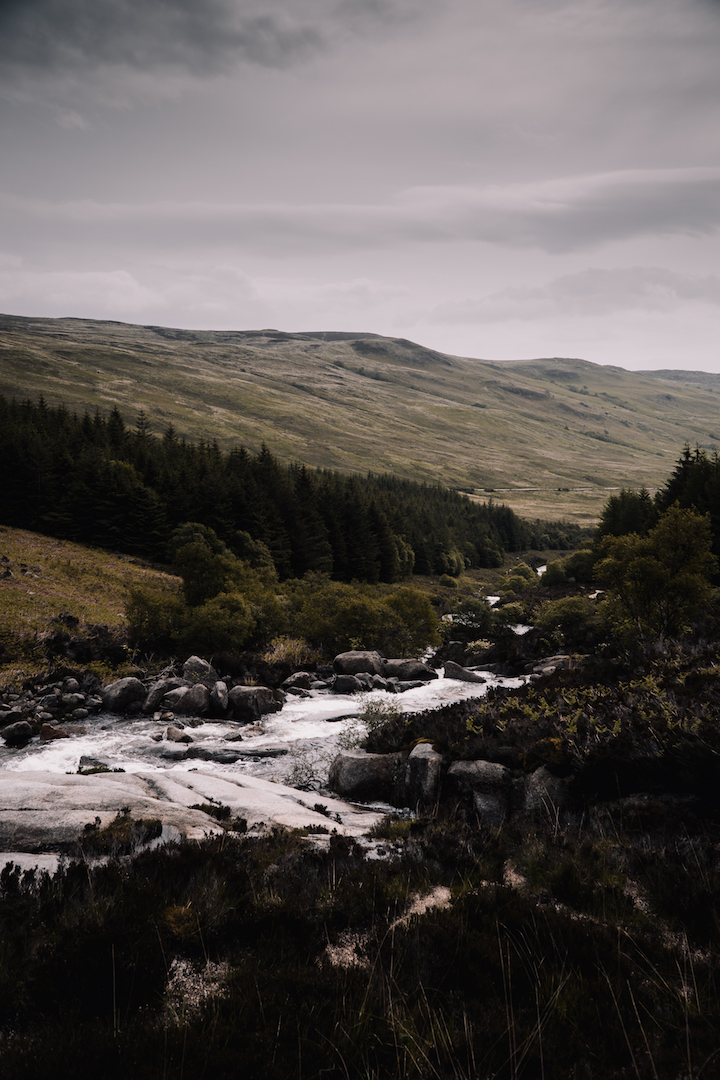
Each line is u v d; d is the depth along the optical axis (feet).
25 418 348.38
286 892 17.92
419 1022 11.13
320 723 64.03
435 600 261.03
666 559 82.64
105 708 68.69
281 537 259.60
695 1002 11.60
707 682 34.27
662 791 26.89
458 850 22.72
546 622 139.33
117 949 13.04
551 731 34.45
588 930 14.34
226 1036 10.57
